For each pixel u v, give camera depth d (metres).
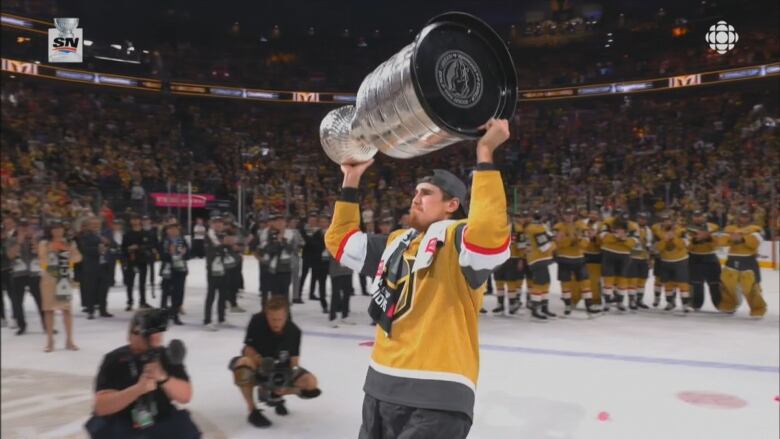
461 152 32.31
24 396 5.54
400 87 1.76
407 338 2.04
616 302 10.84
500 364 6.70
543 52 37.16
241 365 4.70
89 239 10.06
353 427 4.65
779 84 29.95
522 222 10.27
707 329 9.02
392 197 27.45
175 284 9.46
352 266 2.40
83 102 30.95
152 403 3.30
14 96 28.19
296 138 35.62
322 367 6.55
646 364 6.70
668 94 33.19
